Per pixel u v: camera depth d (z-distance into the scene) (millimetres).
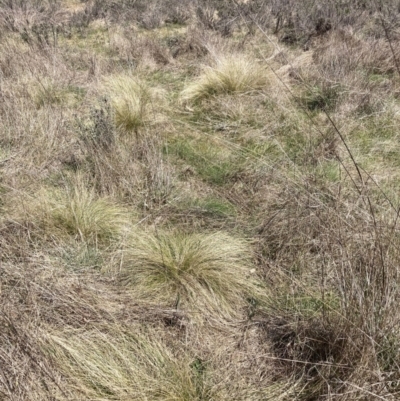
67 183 3766
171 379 2227
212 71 5469
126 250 2977
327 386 2119
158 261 2906
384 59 6000
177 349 2451
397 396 1976
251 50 6887
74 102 5285
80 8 9750
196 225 3393
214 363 2393
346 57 6004
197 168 4129
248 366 2379
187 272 2867
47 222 3242
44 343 2320
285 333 2512
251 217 3482
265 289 2826
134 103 4781
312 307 2652
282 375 2311
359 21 7531
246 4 8656
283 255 3035
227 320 2652
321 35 7301
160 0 9469
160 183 3691
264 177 3871
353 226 2645
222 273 2855
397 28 6680
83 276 2863
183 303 2730
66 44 7387
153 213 3482
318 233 3025
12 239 3127
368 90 5156
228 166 4137
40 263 2938
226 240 3125
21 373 2150
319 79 5457
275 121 4785
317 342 2354
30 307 2576
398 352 2055
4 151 4125
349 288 2305
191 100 5332
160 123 4828
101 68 6176
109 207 3402
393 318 2098
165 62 6633
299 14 7840
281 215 3248
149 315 2633
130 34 7754
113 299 2723
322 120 4730
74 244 3123
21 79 5562
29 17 8500
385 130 4562
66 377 2229
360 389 1878
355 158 4117
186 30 7988
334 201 3234
